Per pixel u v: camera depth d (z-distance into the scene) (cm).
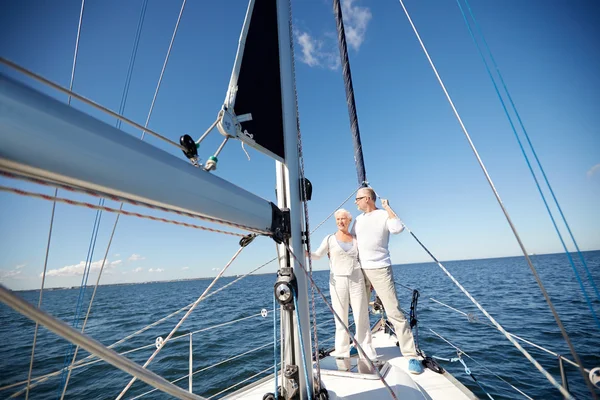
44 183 51
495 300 1368
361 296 226
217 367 636
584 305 1123
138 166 61
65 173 50
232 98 120
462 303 1307
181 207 76
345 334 220
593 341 662
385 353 275
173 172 71
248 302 1773
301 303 145
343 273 227
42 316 44
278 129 147
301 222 155
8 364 709
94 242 166
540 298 1351
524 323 880
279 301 137
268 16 151
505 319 954
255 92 134
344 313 223
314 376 165
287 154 150
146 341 893
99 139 53
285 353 149
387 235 253
